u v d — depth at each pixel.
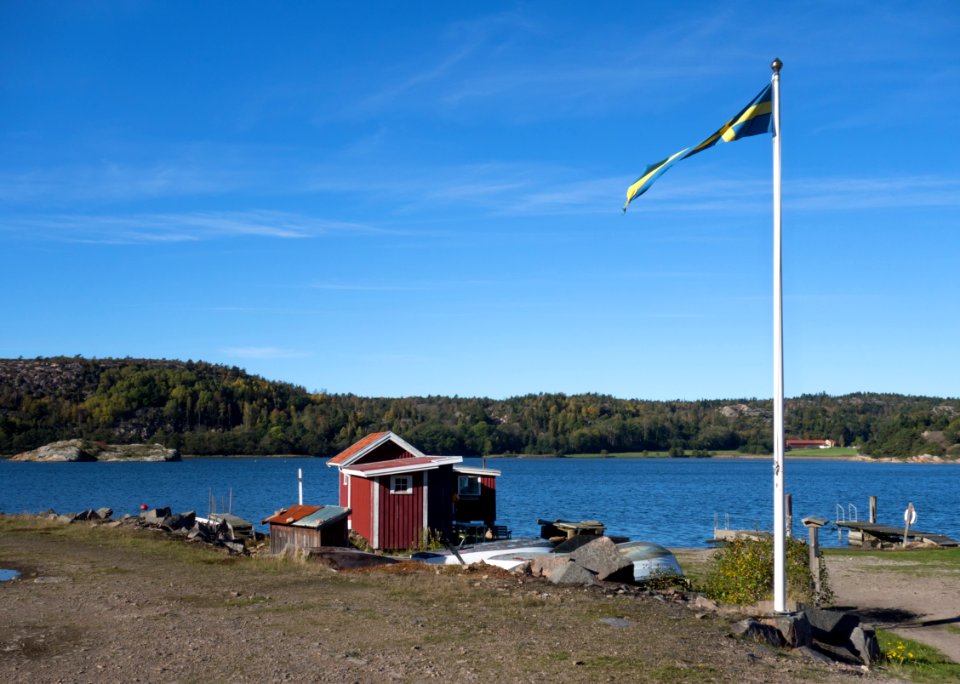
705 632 12.70
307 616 13.16
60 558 20.17
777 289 14.07
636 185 16.09
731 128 14.77
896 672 12.49
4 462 195.38
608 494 98.44
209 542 26.23
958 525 61.09
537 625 12.68
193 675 9.73
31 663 10.28
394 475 32.06
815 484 129.38
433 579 17.16
